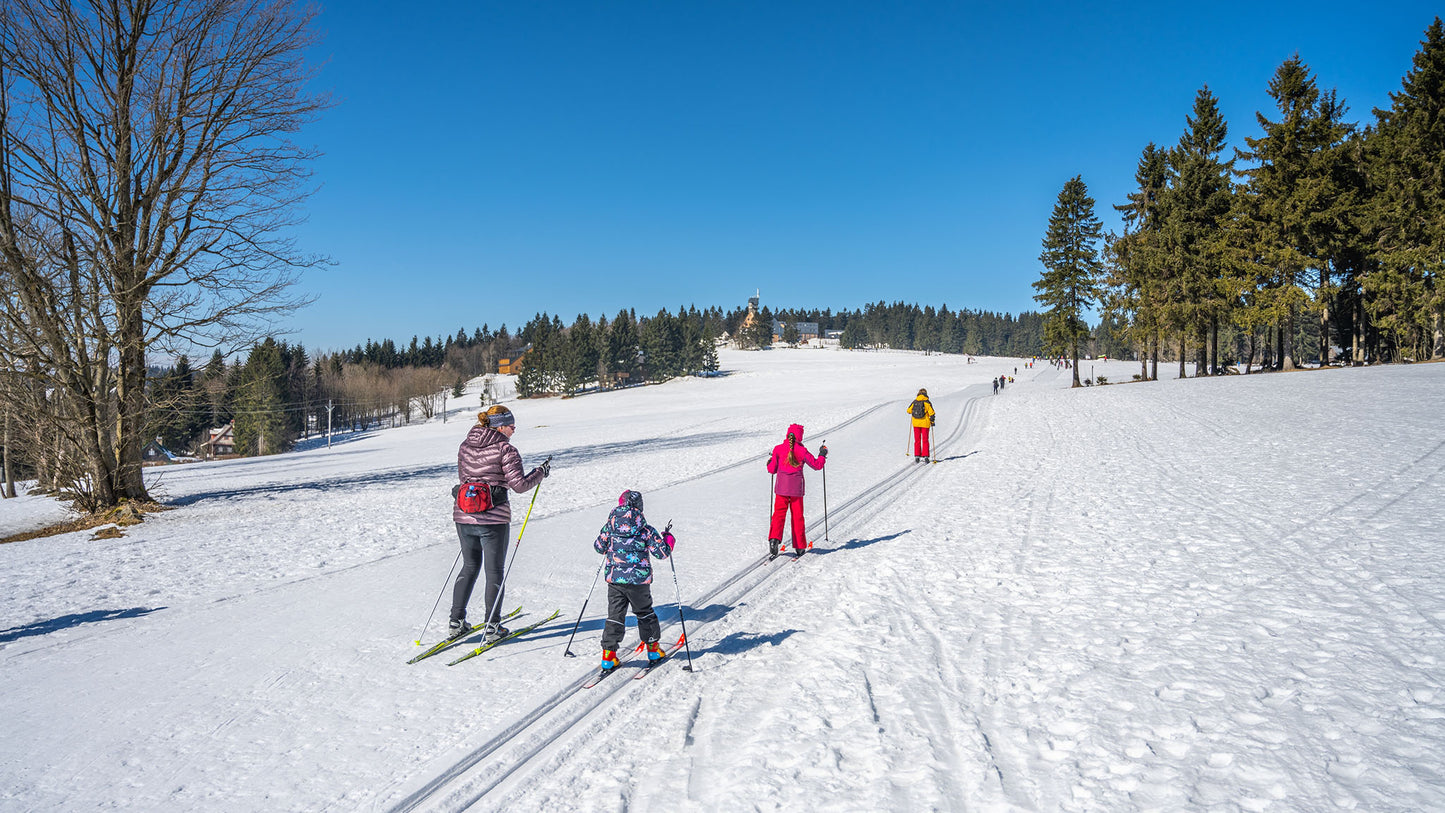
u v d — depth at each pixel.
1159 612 5.66
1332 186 38.66
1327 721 3.70
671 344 128.88
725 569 8.16
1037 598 6.34
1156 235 49.09
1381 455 12.01
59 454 16.58
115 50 16.20
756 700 4.64
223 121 17.16
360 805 3.48
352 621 6.59
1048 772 3.48
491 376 186.25
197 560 9.73
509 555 9.27
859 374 96.00
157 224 16.61
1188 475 12.16
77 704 4.80
